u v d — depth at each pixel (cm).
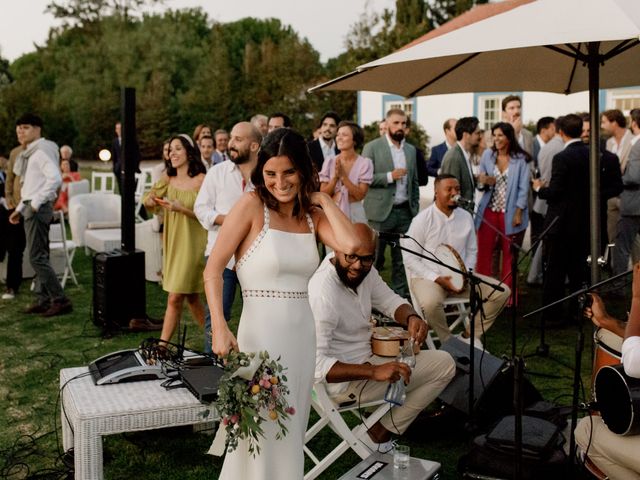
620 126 780
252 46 3847
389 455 334
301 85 2808
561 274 625
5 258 798
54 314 665
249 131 447
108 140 3594
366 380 346
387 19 2536
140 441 392
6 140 3162
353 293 348
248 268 274
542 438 326
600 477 306
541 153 758
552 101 1510
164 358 362
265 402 259
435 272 520
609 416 294
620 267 710
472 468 334
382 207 676
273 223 275
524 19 300
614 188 637
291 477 274
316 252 283
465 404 388
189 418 318
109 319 602
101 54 4034
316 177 280
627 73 482
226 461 280
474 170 838
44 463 368
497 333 605
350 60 2575
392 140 687
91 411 305
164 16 5000
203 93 3556
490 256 686
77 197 957
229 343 261
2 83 3797
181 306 500
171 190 497
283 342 272
